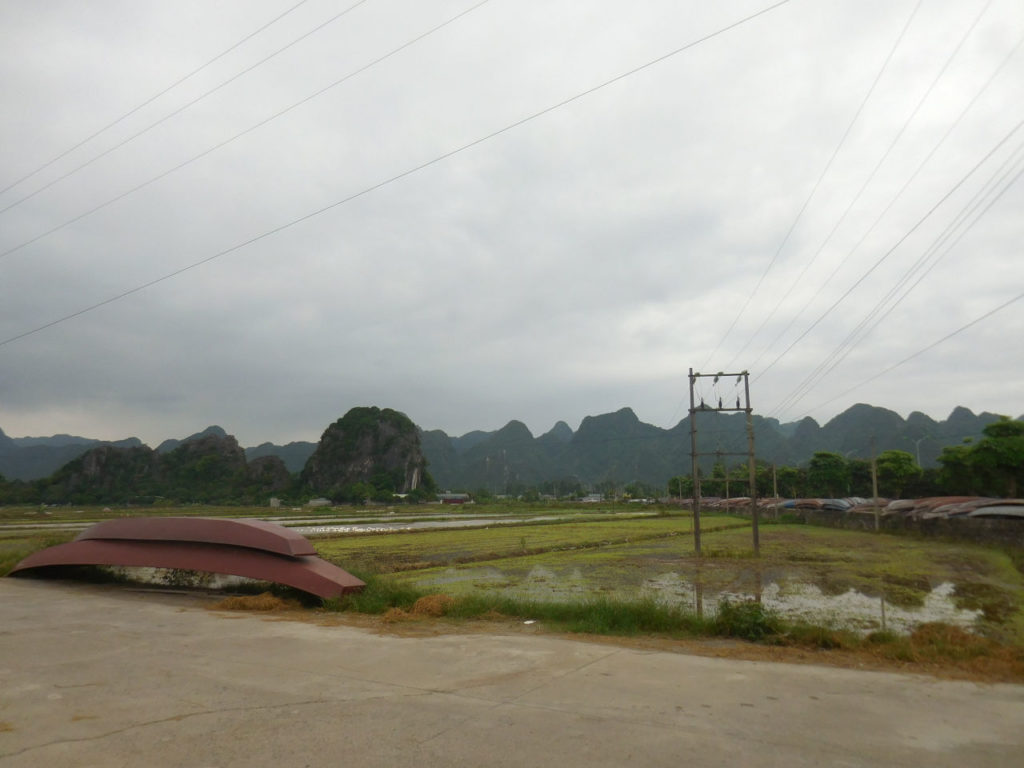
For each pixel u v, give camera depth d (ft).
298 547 36.81
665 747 13.29
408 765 12.27
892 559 67.05
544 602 33.09
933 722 15.29
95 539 42.14
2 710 15.52
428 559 68.54
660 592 43.73
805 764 12.50
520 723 14.75
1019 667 20.84
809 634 25.20
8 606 32.50
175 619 29.58
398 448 485.56
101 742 13.44
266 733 14.06
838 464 219.82
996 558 67.67
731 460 528.22
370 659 21.59
